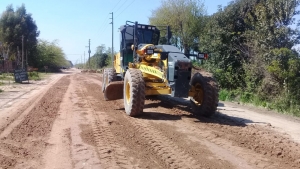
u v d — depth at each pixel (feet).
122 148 19.25
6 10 170.30
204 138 21.91
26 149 19.04
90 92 52.24
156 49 28.71
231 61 58.59
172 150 19.01
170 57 27.61
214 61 60.13
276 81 44.80
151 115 29.91
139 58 33.24
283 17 47.37
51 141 20.75
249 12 57.26
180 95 26.99
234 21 60.18
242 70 56.44
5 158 17.39
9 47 161.99
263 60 47.42
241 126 26.25
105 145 19.76
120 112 31.68
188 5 92.79
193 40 93.86
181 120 27.91
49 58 205.16
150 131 23.50
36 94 49.11
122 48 38.91
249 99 46.44
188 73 27.17
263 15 49.16
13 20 167.22
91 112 31.63
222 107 38.37
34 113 30.83
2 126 24.95
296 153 19.07
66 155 17.89
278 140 21.86
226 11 61.00
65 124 25.89
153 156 17.87
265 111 36.65
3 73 106.42
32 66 178.70
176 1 93.56
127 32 38.34
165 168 16.03
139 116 29.19
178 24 93.35
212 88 28.14
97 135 22.21
